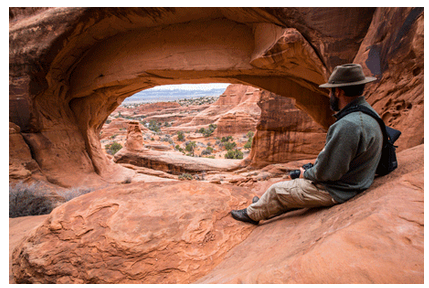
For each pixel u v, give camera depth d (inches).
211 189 121.3
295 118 646.5
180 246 80.0
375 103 206.7
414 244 39.8
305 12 255.0
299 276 40.8
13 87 404.5
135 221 90.0
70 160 486.9
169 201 106.3
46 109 449.7
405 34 173.6
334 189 70.5
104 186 464.8
